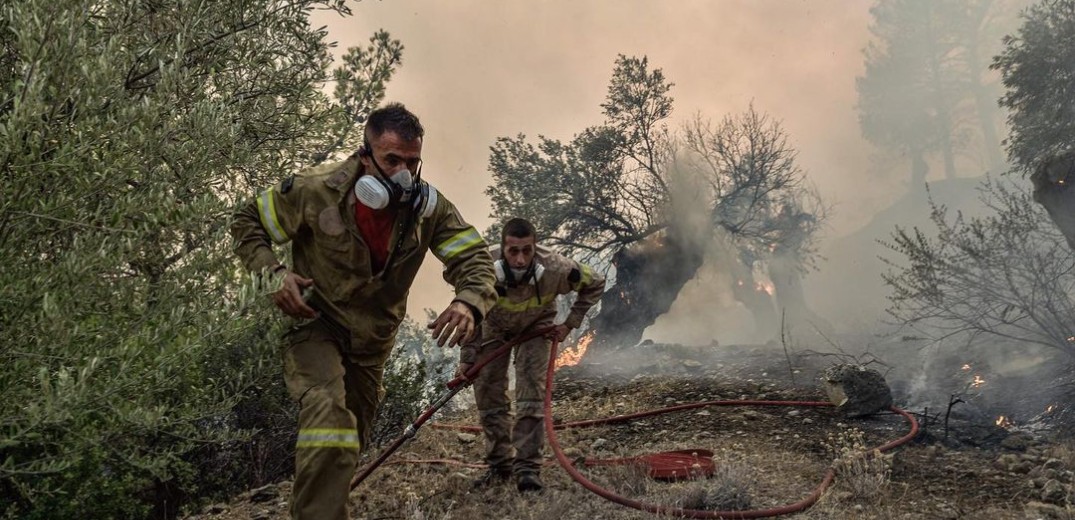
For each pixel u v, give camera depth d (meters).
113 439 3.57
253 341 4.07
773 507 3.95
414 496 4.27
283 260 4.52
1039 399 5.75
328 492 2.68
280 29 4.76
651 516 3.76
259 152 4.66
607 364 10.21
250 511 4.46
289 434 5.69
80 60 2.89
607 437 6.02
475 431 6.31
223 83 4.44
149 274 3.65
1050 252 6.32
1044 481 4.12
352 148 5.20
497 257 4.40
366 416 3.27
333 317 2.99
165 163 3.50
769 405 6.46
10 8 2.88
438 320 2.92
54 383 2.96
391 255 2.97
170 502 5.04
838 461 4.38
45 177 2.97
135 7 4.01
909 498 4.07
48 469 2.87
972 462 4.66
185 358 2.97
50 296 2.71
